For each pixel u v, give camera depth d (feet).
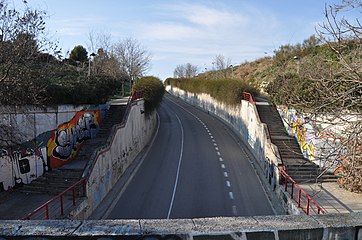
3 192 50.11
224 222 10.27
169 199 55.77
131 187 62.03
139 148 88.02
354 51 29.30
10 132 50.16
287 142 74.54
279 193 54.03
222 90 137.69
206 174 70.28
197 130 120.57
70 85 70.18
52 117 62.59
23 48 51.57
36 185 53.83
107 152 58.03
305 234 9.91
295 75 87.92
